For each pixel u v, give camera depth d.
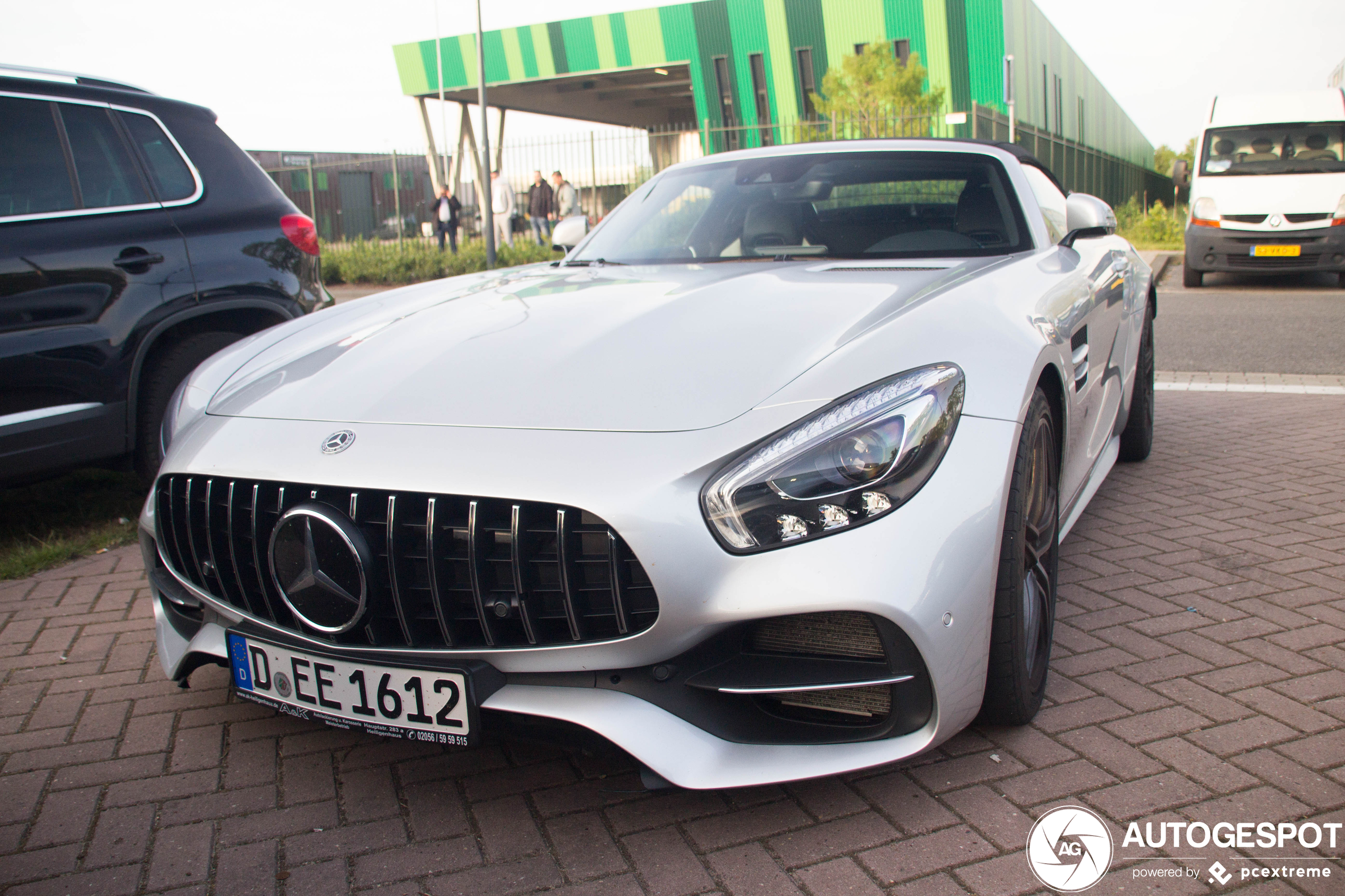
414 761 2.03
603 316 2.14
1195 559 2.98
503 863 1.68
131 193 3.63
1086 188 24.81
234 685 1.92
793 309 2.07
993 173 2.96
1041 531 2.07
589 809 1.84
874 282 2.27
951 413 1.71
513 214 17.64
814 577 1.56
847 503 1.59
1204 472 3.98
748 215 2.99
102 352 3.45
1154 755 1.91
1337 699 2.11
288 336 2.49
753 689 1.65
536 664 1.66
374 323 2.40
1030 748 1.95
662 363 1.84
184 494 1.94
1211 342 7.55
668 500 1.57
